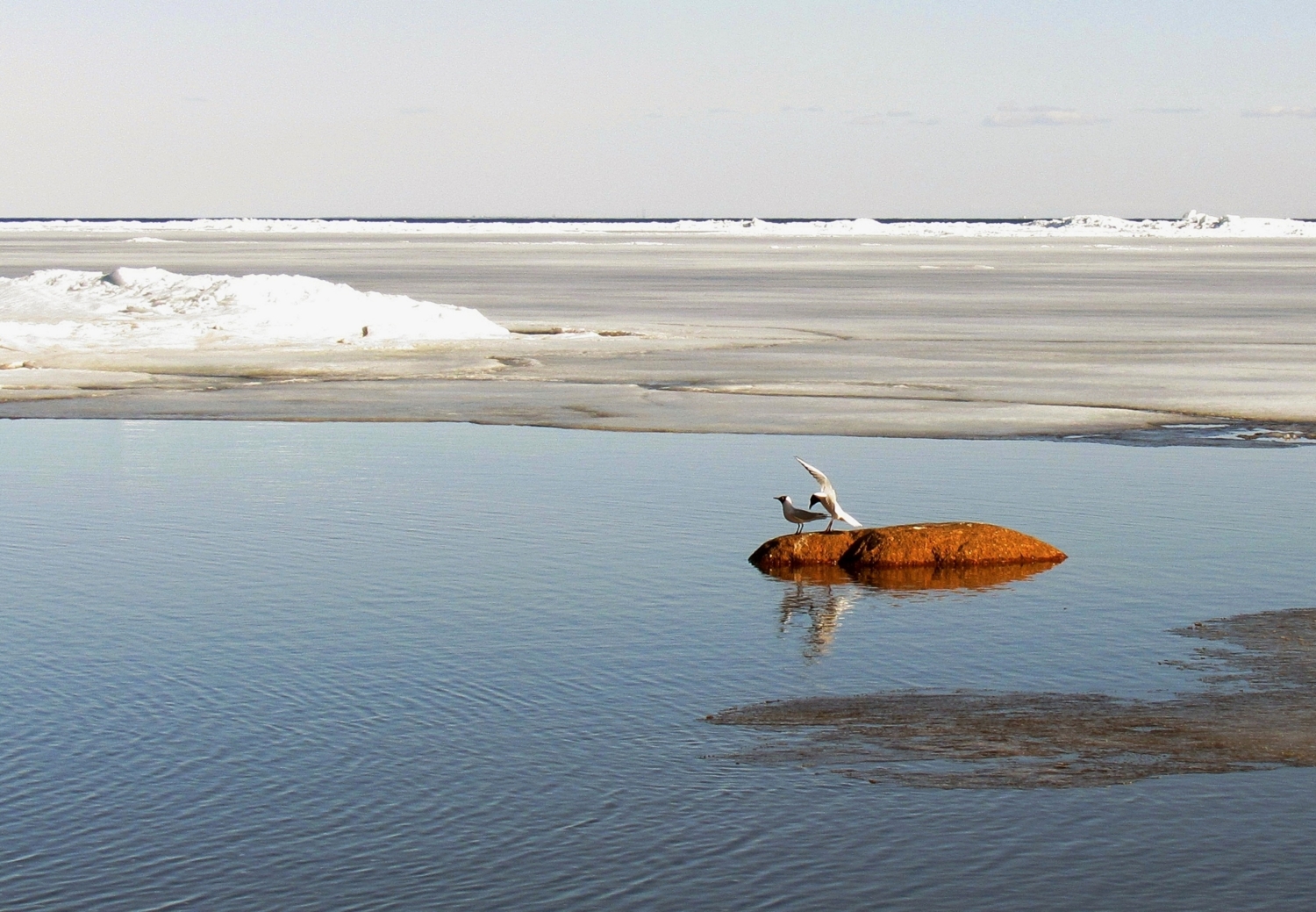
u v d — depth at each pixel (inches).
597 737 373.1
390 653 445.4
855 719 386.3
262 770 351.6
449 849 310.3
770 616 488.4
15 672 426.3
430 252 4694.9
